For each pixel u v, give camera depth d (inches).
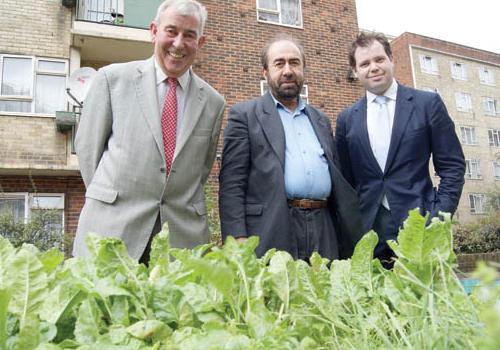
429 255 33.7
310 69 384.8
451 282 31.6
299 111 100.2
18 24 332.5
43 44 334.6
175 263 35.7
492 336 14.6
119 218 79.7
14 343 21.5
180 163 85.7
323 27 399.2
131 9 355.6
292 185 89.4
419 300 30.8
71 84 314.7
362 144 98.8
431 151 97.3
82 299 25.6
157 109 86.7
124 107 86.4
